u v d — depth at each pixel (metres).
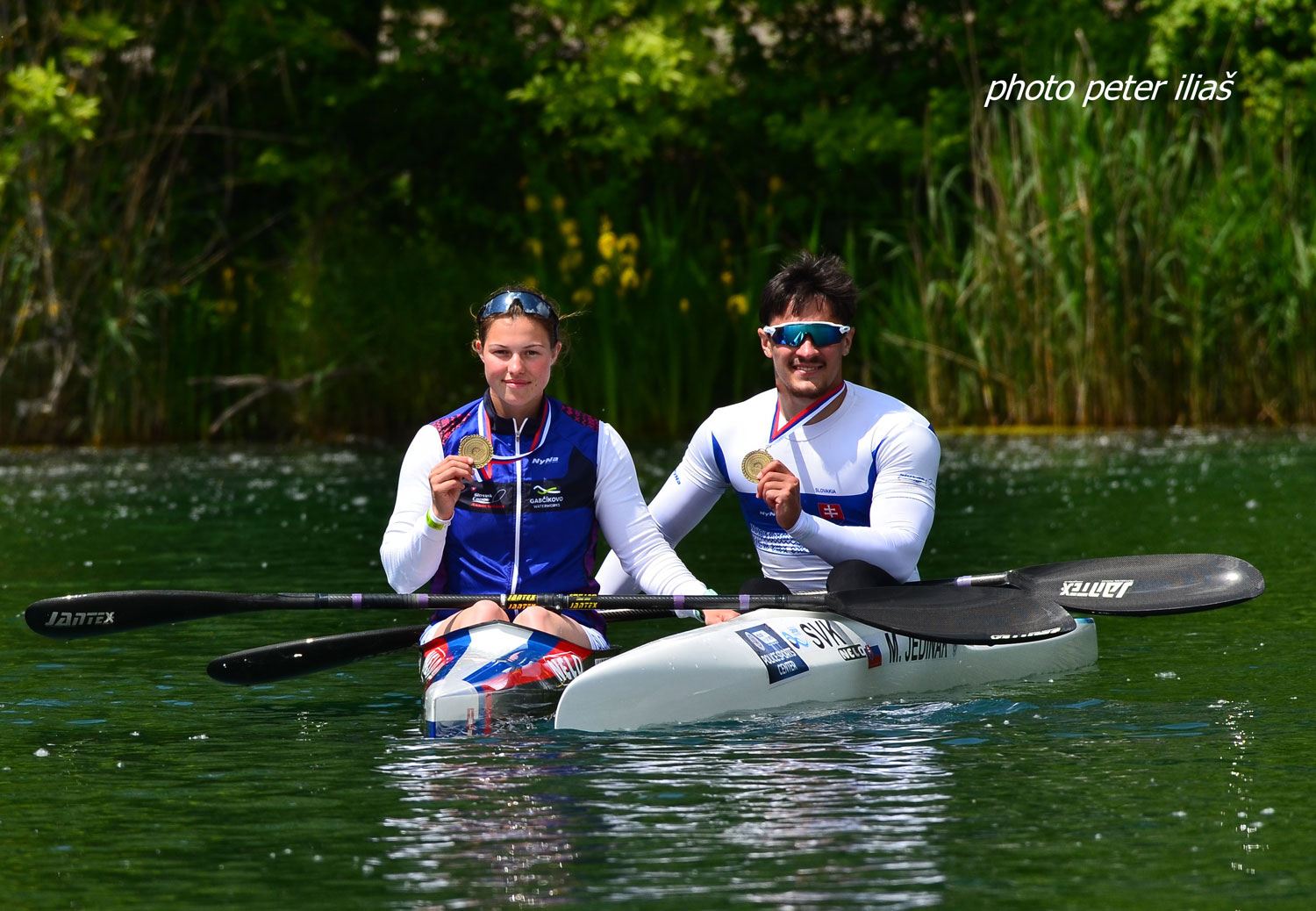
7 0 56.50
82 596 17.95
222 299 64.69
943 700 17.39
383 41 72.56
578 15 63.75
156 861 11.88
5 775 14.38
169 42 66.56
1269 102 57.19
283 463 50.78
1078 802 13.04
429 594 17.61
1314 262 55.91
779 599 17.91
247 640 21.86
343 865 11.70
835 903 10.80
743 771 14.16
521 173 72.94
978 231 57.62
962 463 45.84
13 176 55.81
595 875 11.38
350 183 69.44
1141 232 56.22
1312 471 41.12
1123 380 56.41
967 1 67.69
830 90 71.31
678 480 20.44
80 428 58.88
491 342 17.92
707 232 71.88
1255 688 17.64
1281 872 11.33
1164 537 29.92
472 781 13.92
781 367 19.08
